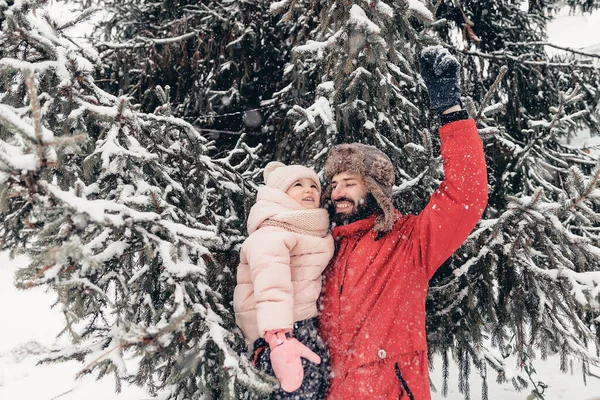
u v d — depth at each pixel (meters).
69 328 1.33
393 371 1.56
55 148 1.24
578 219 2.32
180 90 3.94
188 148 2.27
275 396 1.54
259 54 3.97
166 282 1.59
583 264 2.05
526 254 2.19
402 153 2.62
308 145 2.80
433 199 1.67
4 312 6.35
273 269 1.51
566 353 2.21
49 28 1.87
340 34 2.11
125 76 3.57
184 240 1.50
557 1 4.83
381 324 1.59
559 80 3.97
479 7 4.21
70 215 1.20
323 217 1.72
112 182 1.82
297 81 3.19
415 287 1.67
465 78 3.84
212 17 3.79
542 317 2.18
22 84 1.78
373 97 2.42
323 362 1.58
